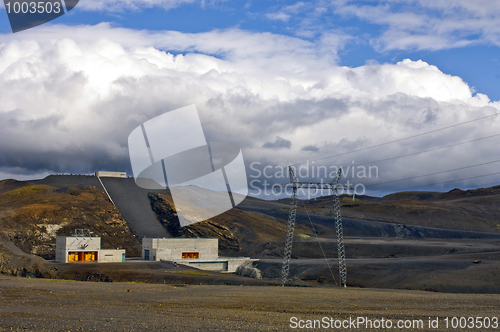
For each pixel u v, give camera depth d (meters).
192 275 89.19
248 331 28.53
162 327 29.20
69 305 40.16
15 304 40.38
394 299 48.31
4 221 134.38
